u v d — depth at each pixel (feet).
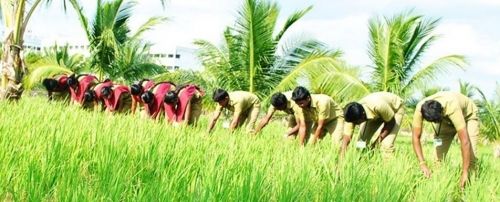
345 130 23.27
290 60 61.93
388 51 63.41
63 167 16.66
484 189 19.20
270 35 61.05
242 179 15.43
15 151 18.28
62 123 24.97
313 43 60.85
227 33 62.85
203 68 67.15
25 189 15.42
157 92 35.04
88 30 82.64
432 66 61.31
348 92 57.26
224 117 48.19
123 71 85.20
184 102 32.63
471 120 22.65
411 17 62.03
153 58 94.48
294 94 26.32
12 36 44.01
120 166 17.31
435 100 20.94
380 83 65.05
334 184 16.56
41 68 72.64
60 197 14.16
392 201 16.62
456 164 25.04
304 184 16.28
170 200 13.91
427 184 18.58
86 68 88.89
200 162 19.47
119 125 25.80
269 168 18.44
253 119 33.12
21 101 42.96
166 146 20.84
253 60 61.87
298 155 21.04
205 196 13.96
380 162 21.08
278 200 14.90
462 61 59.62
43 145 19.40
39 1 44.96
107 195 14.69
